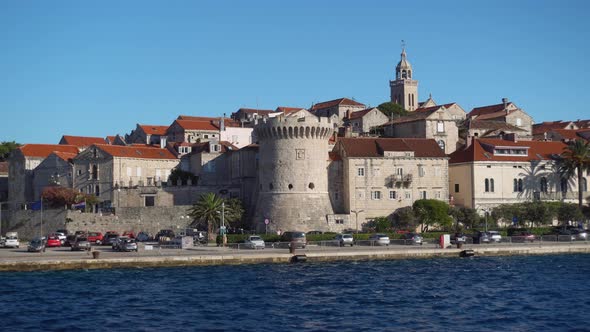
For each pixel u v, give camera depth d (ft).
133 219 498.69
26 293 284.61
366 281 316.19
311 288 297.94
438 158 521.65
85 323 231.91
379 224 487.61
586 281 316.19
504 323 232.94
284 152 490.49
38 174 572.92
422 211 490.49
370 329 223.71
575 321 235.81
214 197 478.59
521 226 505.25
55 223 496.64
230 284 307.58
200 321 234.79
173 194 525.34
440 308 256.73
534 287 301.02
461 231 476.95
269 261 376.48
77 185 547.08
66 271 343.26
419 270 351.87
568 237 453.58
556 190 547.49
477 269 355.36
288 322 233.55
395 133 622.13
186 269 353.10
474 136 574.56
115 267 354.13
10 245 433.48
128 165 544.62
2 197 643.45
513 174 532.73
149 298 274.57
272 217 487.20
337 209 509.35
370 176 505.25
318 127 491.72
